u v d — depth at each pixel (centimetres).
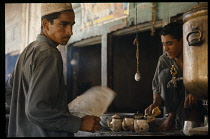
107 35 491
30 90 103
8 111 286
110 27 484
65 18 118
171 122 183
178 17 371
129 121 172
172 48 200
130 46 522
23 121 111
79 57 599
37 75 104
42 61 107
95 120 112
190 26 122
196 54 119
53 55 109
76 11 568
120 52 510
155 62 529
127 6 449
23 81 112
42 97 101
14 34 742
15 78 117
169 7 377
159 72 216
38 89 102
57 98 108
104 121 189
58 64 109
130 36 516
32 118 101
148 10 411
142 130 167
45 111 100
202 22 118
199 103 170
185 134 140
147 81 533
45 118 101
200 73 117
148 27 423
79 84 602
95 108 122
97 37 524
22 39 699
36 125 108
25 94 110
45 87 102
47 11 118
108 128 188
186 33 125
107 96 125
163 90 201
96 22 517
